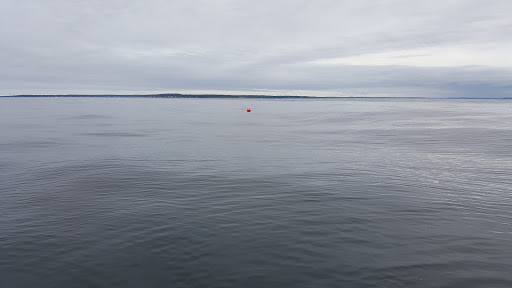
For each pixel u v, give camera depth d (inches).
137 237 327.3
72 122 2004.2
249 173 613.0
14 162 721.0
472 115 2849.4
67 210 406.9
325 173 611.8
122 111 3695.9
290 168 658.2
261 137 1237.1
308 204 429.1
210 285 248.8
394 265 273.4
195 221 368.8
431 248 302.5
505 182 540.7
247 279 255.8
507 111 3754.9
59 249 303.4
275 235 331.9
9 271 268.4
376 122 2043.6
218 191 490.6
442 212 398.0
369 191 489.7
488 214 391.2
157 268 271.4
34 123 1905.8
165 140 1128.8
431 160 740.0
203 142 1078.4
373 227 351.9
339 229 346.3
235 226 354.6
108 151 879.1
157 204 429.1
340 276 258.5
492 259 281.7
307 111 3927.2
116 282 253.4
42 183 540.4
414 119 2315.5
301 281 252.8
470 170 634.8
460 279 252.7
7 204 431.2
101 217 382.0
